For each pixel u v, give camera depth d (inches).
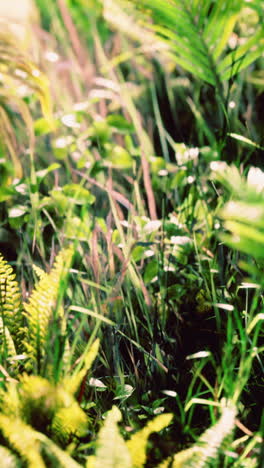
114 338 54.6
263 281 48.9
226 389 50.1
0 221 64.4
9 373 51.7
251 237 43.1
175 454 47.7
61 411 48.2
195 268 57.7
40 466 46.1
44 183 62.5
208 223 57.4
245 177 56.3
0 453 46.1
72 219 56.2
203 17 56.9
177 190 61.9
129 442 47.1
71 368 51.6
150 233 56.2
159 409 52.0
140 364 56.0
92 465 45.6
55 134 65.5
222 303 53.8
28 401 48.3
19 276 59.6
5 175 61.9
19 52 58.9
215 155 60.1
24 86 60.7
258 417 52.2
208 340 54.9
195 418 52.9
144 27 65.8
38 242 60.1
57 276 51.8
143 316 57.0
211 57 57.6
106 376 54.6
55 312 50.4
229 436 46.7
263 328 54.3
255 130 65.9
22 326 53.1
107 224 58.2
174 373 54.5
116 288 54.1
